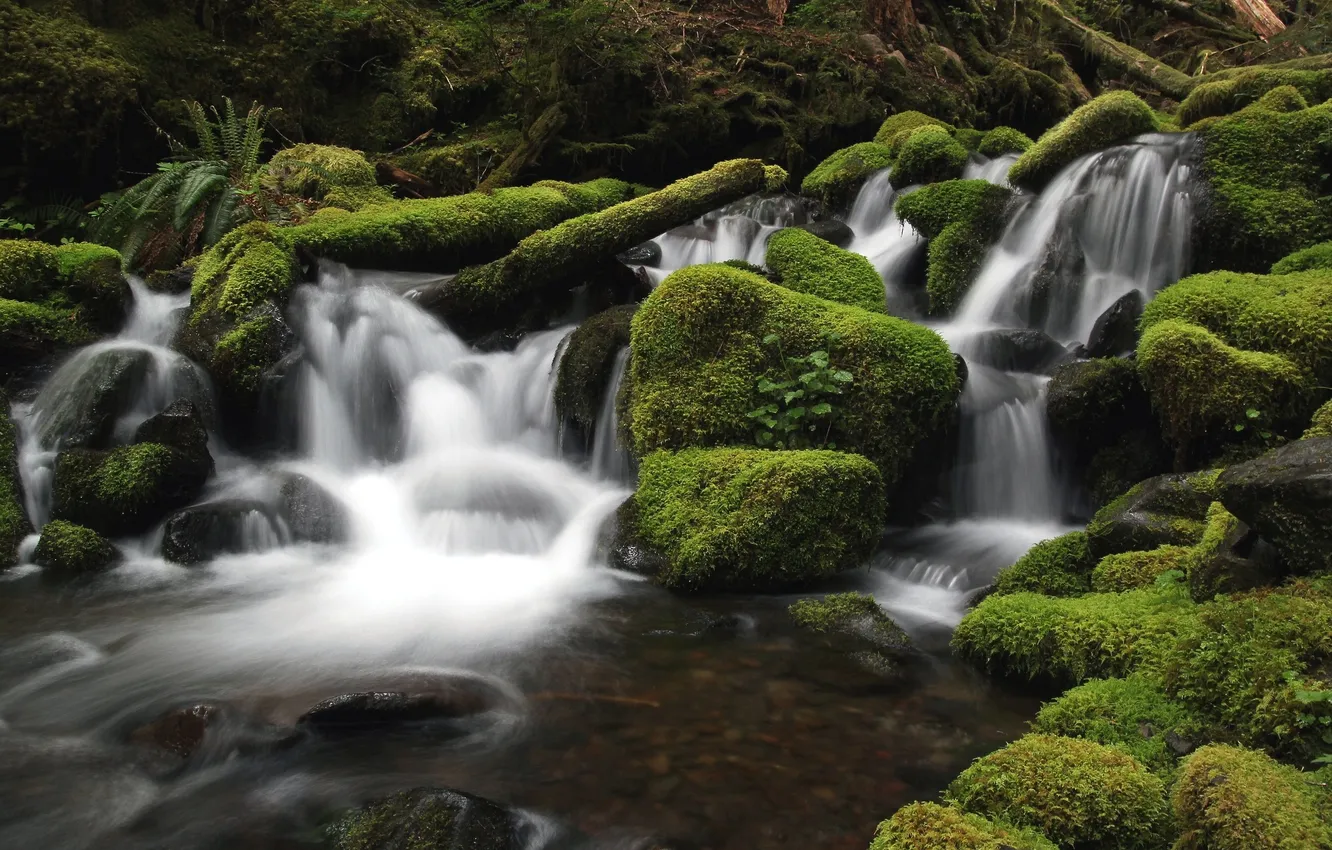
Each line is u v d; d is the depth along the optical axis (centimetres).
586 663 430
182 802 324
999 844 266
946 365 602
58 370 644
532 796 326
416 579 535
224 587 517
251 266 699
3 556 533
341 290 761
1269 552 389
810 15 1460
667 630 467
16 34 902
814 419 589
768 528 513
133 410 624
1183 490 489
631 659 436
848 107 1294
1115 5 1872
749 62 1345
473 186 1137
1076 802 290
